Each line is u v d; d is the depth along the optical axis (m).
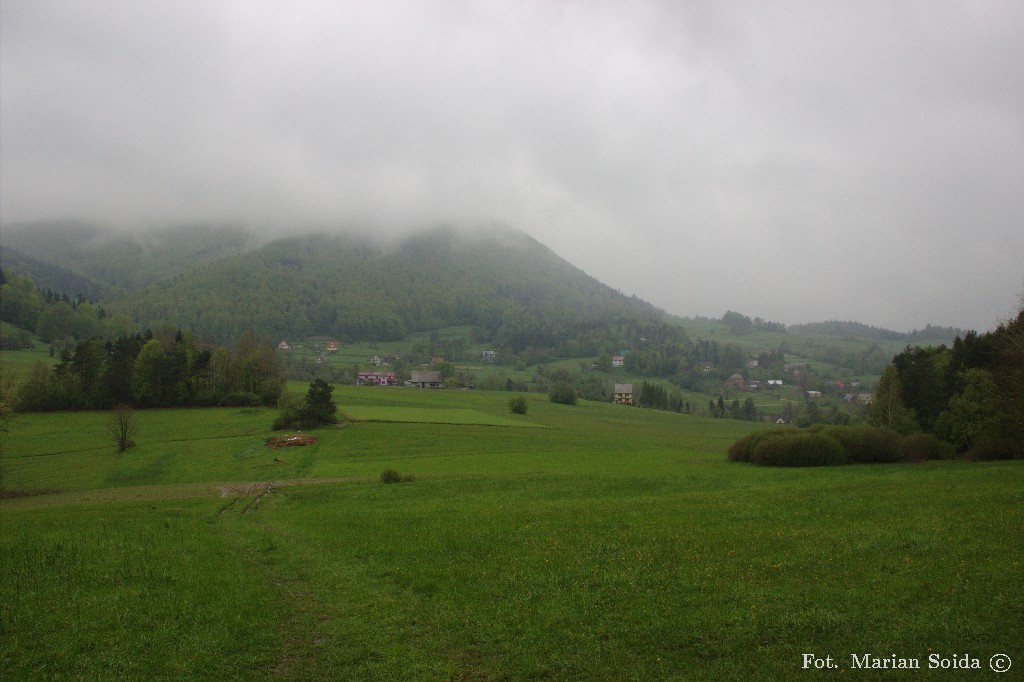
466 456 71.69
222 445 82.19
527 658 13.16
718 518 26.53
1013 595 14.75
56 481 66.44
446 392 171.00
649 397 193.88
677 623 14.48
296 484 53.22
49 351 164.00
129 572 19.89
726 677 12.06
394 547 23.31
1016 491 28.52
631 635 14.04
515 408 137.62
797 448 52.81
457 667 12.91
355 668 13.07
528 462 64.75
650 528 24.95
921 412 71.44
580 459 66.75
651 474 48.34
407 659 13.35
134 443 84.94
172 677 12.64
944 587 15.58
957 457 54.31
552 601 16.34
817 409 180.00
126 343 119.69
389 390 164.00
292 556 23.28
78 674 12.61
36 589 17.94
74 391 106.50
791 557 19.25
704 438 113.31
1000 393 51.25
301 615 16.28
